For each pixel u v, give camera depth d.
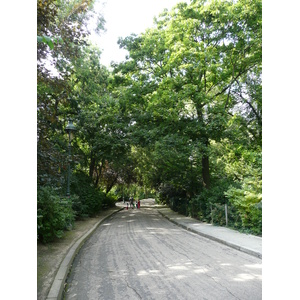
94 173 35.69
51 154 9.43
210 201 17.66
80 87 21.28
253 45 18.00
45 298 4.71
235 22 17.08
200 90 18.98
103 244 10.98
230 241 10.48
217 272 6.66
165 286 5.67
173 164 22.41
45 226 9.66
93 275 6.61
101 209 29.58
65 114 20.81
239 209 12.83
